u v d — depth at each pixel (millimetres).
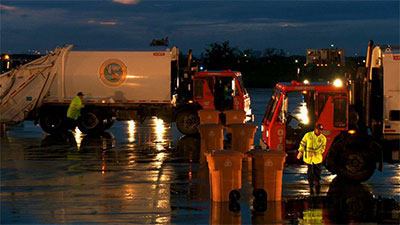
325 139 15039
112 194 13961
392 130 15711
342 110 15703
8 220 11547
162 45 27609
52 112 26516
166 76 26484
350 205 12938
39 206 12727
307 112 16031
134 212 12188
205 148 18469
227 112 22703
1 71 30953
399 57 15547
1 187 14797
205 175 16484
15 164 18328
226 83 26047
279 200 13234
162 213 12117
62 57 26641
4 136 25922
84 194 13977
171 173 16797
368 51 16203
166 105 26609
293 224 11359
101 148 21984
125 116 26844
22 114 26703
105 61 26672
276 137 16188
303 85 15922
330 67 36812
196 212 12203
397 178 16266
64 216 11852
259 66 89125
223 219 11664
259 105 41250
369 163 15305
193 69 28109
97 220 11531
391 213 12258
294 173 17047
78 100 25844
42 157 19750
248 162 18594
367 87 15906
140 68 26562
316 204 13023
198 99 25969
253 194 13320
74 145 22844
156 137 25594
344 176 15359
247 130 18859
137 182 15461
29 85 26656
